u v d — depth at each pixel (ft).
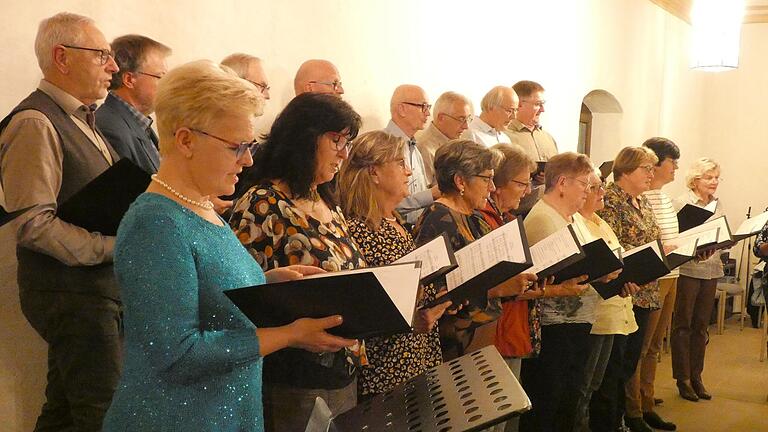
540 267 9.72
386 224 8.82
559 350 11.68
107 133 8.93
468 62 18.45
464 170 9.93
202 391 4.93
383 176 8.66
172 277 4.71
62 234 7.34
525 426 12.00
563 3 22.57
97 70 8.15
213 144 4.94
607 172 17.17
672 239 15.42
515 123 17.61
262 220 6.93
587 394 13.04
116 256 4.82
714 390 19.13
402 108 13.71
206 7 11.71
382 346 8.16
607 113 26.99
